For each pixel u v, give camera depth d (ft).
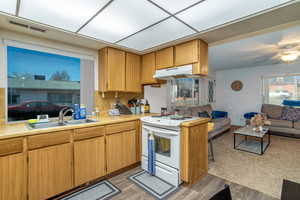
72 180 5.81
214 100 20.77
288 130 13.50
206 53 7.71
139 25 5.71
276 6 4.49
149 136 7.32
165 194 5.81
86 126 6.14
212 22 5.49
